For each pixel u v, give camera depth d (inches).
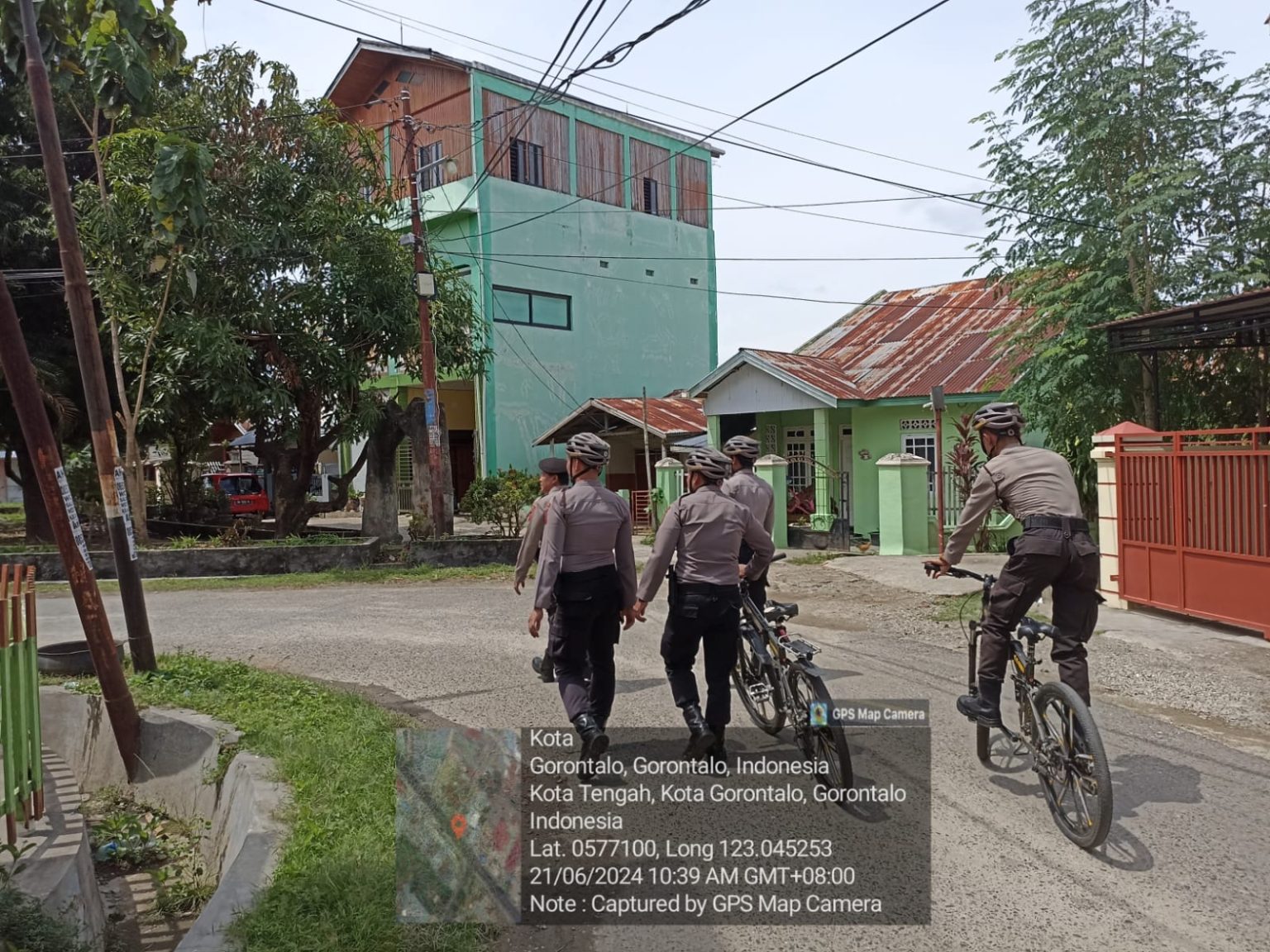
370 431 673.0
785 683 202.8
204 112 629.0
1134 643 321.4
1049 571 180.1
